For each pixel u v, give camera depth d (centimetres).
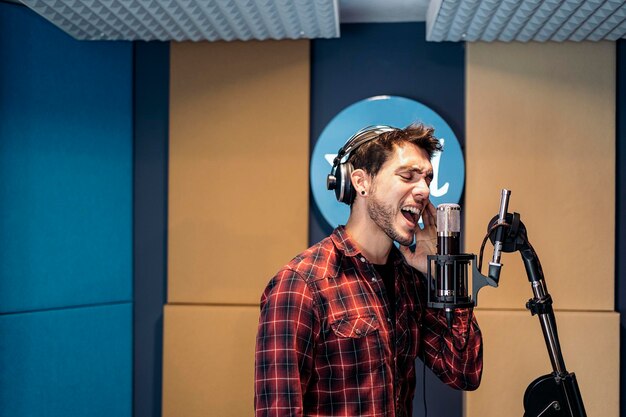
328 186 175
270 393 154
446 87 290
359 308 163
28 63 270
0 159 264
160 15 257
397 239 164
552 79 282
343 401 160
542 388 196
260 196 289
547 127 281
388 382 163
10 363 266
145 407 297
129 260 296
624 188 285
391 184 162
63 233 279
